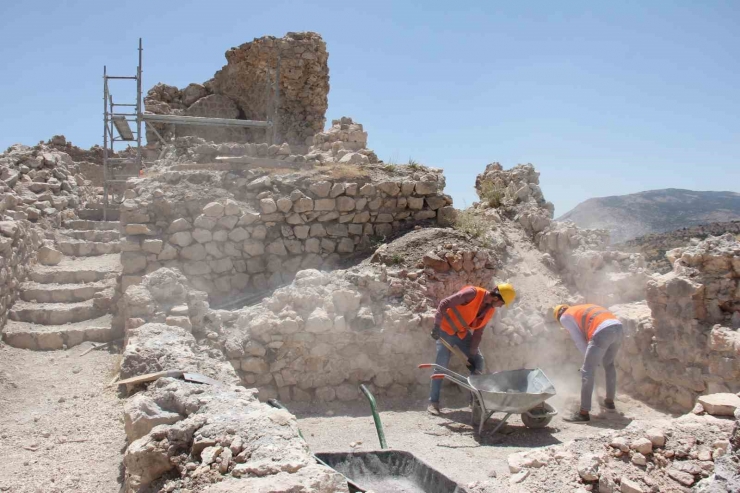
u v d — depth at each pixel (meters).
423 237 9.35
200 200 9.60
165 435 4.29
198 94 21.47
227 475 3.76
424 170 11.09
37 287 9.41
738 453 3.44
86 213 13.33
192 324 7.73
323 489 3.48
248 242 9.59
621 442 4.95
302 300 7.85
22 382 7.08
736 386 7.00
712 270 7.61
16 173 12.85
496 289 7.28
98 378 7.26
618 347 7.43
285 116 20.30
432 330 7.74
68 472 4.84
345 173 10.36
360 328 7.83
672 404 7.84
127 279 9.02
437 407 7.42
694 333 7.54
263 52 20.12
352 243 10.07
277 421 4.30
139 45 13.77
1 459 5.06
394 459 4.88
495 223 10.69
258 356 7.53
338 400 7.77
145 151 20.14
